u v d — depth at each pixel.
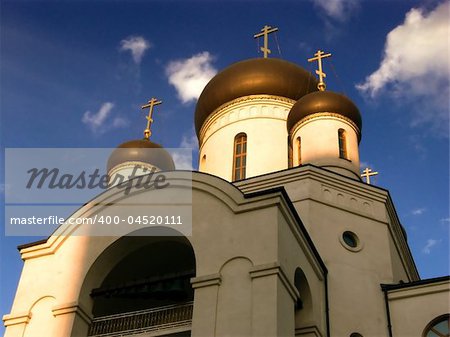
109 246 18.36
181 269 20.91
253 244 16.09
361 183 22.75
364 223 21.89
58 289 18.14
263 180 22.77
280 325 14.56
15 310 18.16
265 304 14.78
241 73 29.20
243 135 28.05
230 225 16.83
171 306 17.36
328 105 25.28
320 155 24.12
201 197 17.89
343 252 20.75
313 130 24.95
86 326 17.73
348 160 24.30
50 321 17.59
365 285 20.09
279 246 15.90
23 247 19.47
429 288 19.28
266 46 32.81
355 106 26.03
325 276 19.55
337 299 19.36
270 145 27.20
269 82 28.86
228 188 17.59
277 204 16.58
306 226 20.92
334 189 22.33
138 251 19.81
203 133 29.88
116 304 20.97
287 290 15.68
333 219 21.48
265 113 28.27
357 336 18.89
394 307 19.48
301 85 29.36
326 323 18.45
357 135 25.94
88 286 18.12
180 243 19.80
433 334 18.61
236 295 15.35
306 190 21.86
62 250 18.94
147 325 18.00
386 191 22.91
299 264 17.16
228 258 16.16
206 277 15.91
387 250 21.39
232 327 14.80
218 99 29.23
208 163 27.98
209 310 15.32
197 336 14.97
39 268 18.89
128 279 20.62
